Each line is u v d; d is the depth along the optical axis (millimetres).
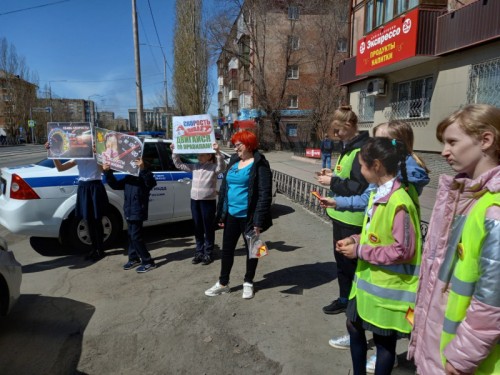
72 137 4512
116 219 5391
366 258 2002
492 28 7926
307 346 2951
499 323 1237
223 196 3863
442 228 1521
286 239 5762
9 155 27969
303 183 8070
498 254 1233
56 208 4895
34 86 65688
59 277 4398
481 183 1345
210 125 4465
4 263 3088
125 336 3119
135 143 4352
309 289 3969
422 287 1634
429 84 10703
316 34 30172
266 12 28922
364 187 2793
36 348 2965
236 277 4340
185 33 32094
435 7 9812
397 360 2732
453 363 1335
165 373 2664
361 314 2084
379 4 12719
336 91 23453
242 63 31234
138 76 15055
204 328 3229
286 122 32031
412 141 2457
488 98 8477
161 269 4629
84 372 2682
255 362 2766
